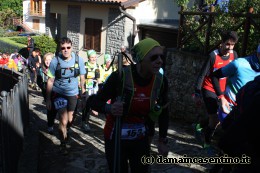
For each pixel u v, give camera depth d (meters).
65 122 4.96
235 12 6.20
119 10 13.48
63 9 16.72
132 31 13.61
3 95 3.91
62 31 18.50
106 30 14.20
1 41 27.28
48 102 4.99
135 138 2.98
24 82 6.16
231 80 3.97
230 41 4.38
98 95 2.97
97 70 6.35
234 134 2.10
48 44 17.83
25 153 5.14
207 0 8.09
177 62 7.01
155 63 2.74
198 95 4.70
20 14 43.66
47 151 5.28
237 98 2.33
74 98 5.08
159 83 2.90
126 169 3.09
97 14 14.49
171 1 14.89
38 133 6.18
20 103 5.19
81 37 15.43
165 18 14.85
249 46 5.97
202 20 7.10
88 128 6.23
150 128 3.23
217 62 4.57
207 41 6.55
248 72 3.78
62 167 4.68
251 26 5.93
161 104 3.05
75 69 4.98
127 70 2.86
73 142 5.68
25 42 26.47
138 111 2.92
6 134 3.72
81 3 15.17
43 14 37.62
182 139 5.79
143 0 13.63
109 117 3.02
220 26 6.36
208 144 5.01
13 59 14.59
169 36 13.21
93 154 5.16
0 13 41.41
